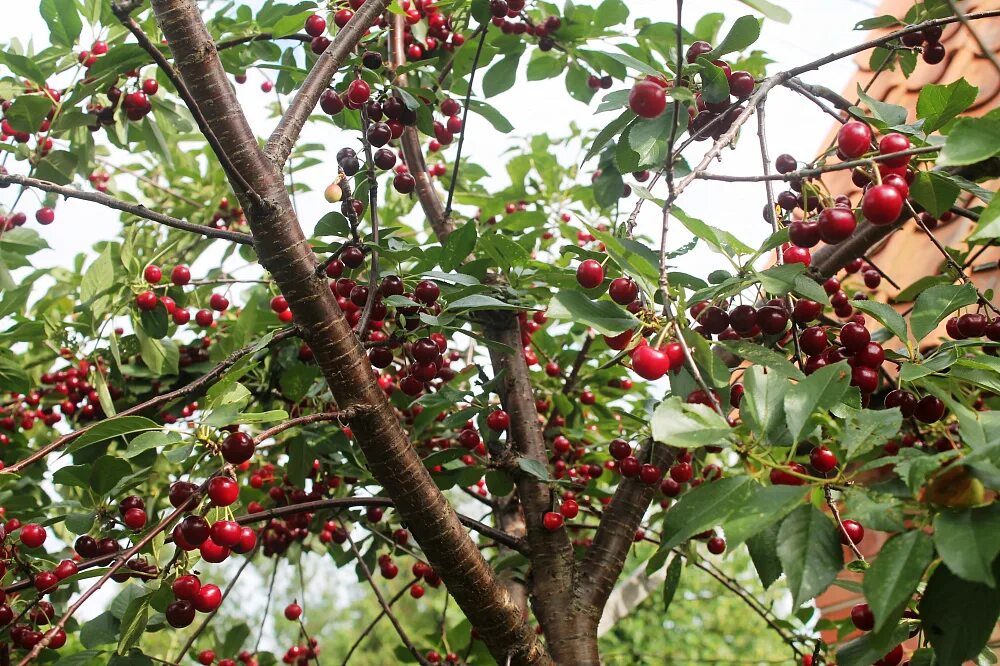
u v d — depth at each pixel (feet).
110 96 9.89
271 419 5.75
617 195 10.85
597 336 10.85
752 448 4.93
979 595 4.34
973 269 10.14
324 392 10.11
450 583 6.93
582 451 11.55
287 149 6.95
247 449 5.99
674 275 6.70
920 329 6.35
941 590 4.45
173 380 11.36
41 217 10.53
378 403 6.63
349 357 6.57
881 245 12.34
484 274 8.83
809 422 4.84
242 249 12.91
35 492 11.32
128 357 11.34
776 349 7.04
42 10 9.25
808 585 4.36
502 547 10.24
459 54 9.92
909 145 5.97
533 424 9.09
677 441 4.66
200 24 6.46
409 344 8.75
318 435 9.70
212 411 5.86
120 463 7.64
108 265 9.89
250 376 10.97
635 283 6.21
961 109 6.57
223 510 6.21
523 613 7.82
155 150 10.45
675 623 27.55
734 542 4.24
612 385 12.31
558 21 10.23
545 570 8.07
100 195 6.53
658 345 5.41
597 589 7.93
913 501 4.46
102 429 6.02
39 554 9.54
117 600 7.86
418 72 10.08
